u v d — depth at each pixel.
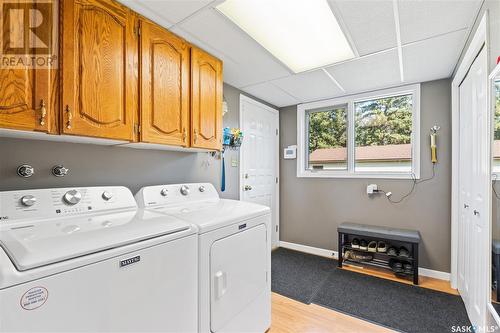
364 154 3.04
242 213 1.55
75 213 1.25
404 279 2.52
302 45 1.83
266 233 1.76
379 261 2.78
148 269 1.01
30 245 0.82
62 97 1.10
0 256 0.73
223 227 1.38
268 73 2.36
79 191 1.32
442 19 1.50
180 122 1.66
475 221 1.65
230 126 2.71
